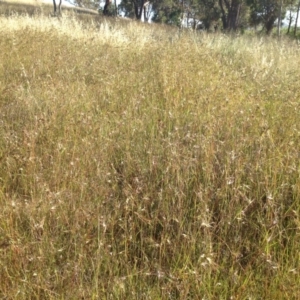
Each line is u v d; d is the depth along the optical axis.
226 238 2.38
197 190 2.66
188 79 4.87
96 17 19.78
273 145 3.03
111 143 3.41
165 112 3.82
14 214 2.56
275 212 2.33
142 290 2.05
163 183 2.83
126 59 6.61
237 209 2.50
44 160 3.25
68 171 2.98
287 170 2.78
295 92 4.49
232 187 2.63
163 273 1.98
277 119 3.65
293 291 1.94
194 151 3.05
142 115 4.02
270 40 11.95
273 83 4.93
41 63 5.97
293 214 2.48
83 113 3.94
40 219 2.46
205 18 34.03
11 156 3.29
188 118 3.79
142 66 6.17
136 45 7.75
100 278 2.14
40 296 2.02
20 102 4.30
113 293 2.00
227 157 2.84
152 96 4.48
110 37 8.74
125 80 5.23
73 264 2.17
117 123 3.76
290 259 2.19
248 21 29.58
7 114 4.08
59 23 10.01
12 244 2.20
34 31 8.26
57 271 2.13
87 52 6.97
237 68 6.51
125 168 3.07
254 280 2.05
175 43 7.79
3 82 5.11
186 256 2.21
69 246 2.32
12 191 2.94
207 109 3.88
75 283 2.05
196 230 2.41
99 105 4.43
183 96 4.43
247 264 2.16
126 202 2.48
